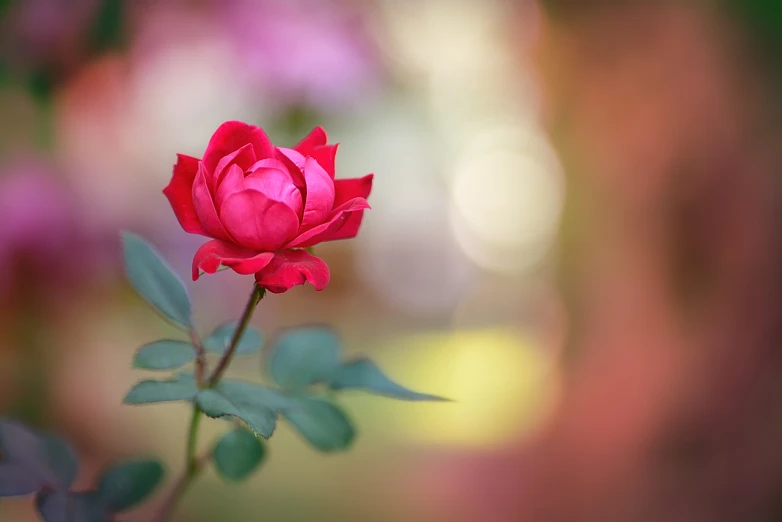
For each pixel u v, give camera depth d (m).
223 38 0.99
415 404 1.61
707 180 1.23
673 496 1.17
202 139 1.15
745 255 1.19
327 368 0.67
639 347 1.31
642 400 1.28
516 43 1.67
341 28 1.03
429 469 1.35
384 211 2.67
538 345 1.88
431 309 2.54
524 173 2.40
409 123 2.32
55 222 0.97
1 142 1.08
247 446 0.65
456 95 2.21
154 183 1.12
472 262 2.71
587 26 1.39
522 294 2.39
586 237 1.46
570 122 1.47
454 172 2.65
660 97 1.29
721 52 1.24
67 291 1.01
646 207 1.31
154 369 0.62
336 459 1.34
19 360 1.05
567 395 1.46
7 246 0.95
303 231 0.61
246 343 0.64
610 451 1.29
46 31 0.94
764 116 1.21
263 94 0.99
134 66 1.03
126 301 1.10
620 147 1.36
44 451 0.65
